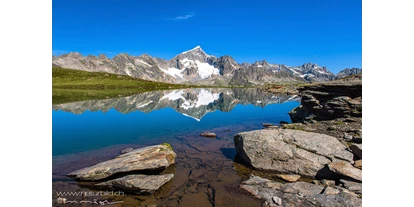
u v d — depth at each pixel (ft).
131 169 57.93
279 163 64.90
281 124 133.90
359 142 75.20
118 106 224.74
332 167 57.52
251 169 66.54
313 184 53.57
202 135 107.34
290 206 44.83
